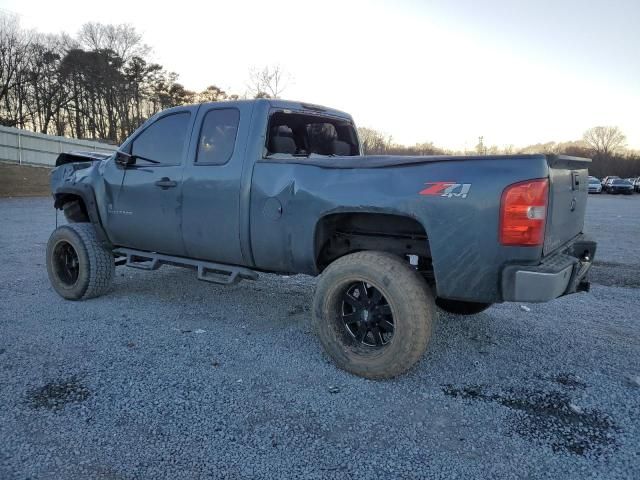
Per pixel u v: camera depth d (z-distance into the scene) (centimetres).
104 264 504
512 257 284
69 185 522
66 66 5962
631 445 252
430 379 330
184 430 262
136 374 329
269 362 354
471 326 442
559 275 280
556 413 285
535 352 382
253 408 287
